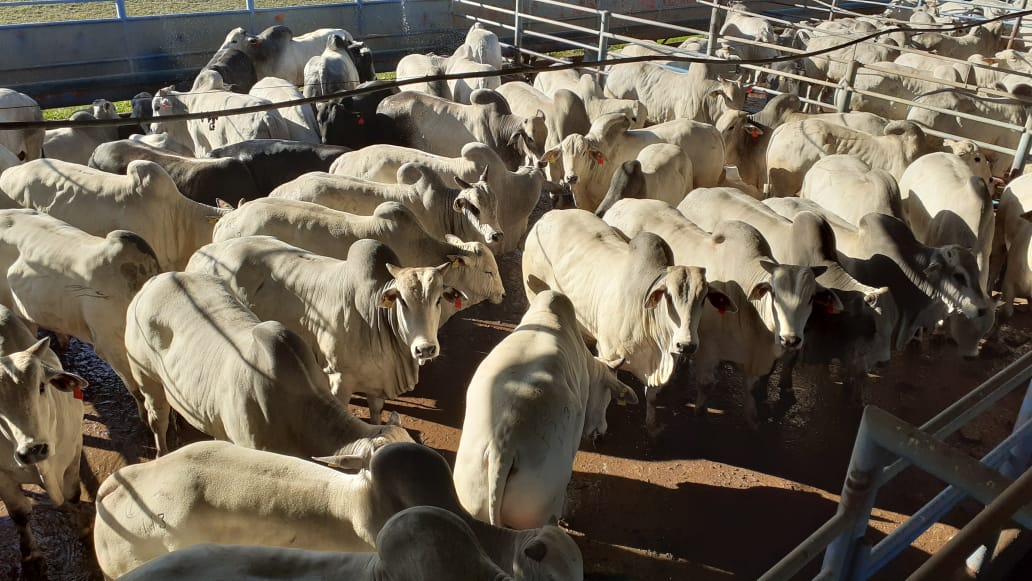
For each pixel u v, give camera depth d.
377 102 11.99
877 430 1.58
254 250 6.11
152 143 10.43
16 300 6.28
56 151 10.84
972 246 7.71
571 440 4.52
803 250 6.60
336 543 3.66
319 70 13.59
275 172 9.26
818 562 5.11
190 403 5.01
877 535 5.29
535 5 19.75
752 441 6.37
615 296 6.05
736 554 5.17
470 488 4.28
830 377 7.35
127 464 5.91
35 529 5.24
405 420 6.48
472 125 11.21
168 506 3.65
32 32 14.71
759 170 10.88
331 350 5.88
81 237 6.19
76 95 15.45
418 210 8.12
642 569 5.02
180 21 16.27
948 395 7.11
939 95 11.56
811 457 6.20
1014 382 1.91
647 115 13.31
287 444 4.58
